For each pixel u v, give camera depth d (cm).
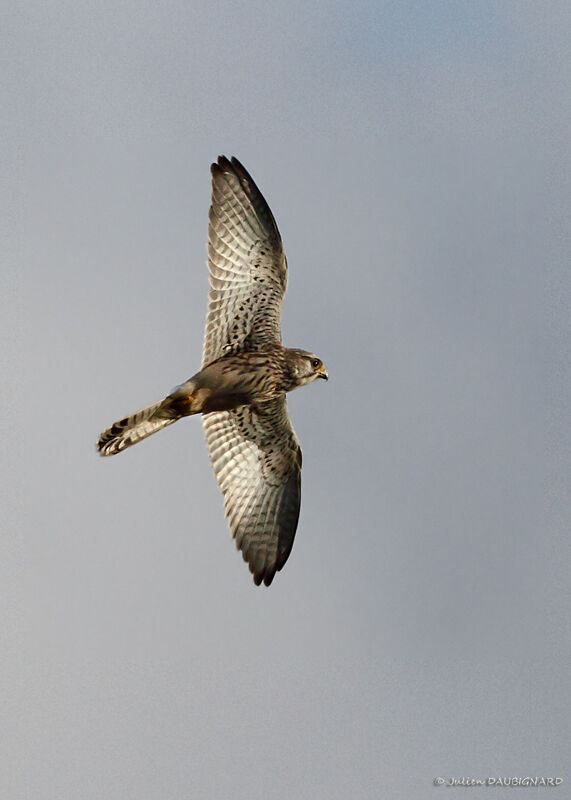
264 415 1731
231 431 1752
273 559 1766
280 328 1683
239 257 1644
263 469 1766
